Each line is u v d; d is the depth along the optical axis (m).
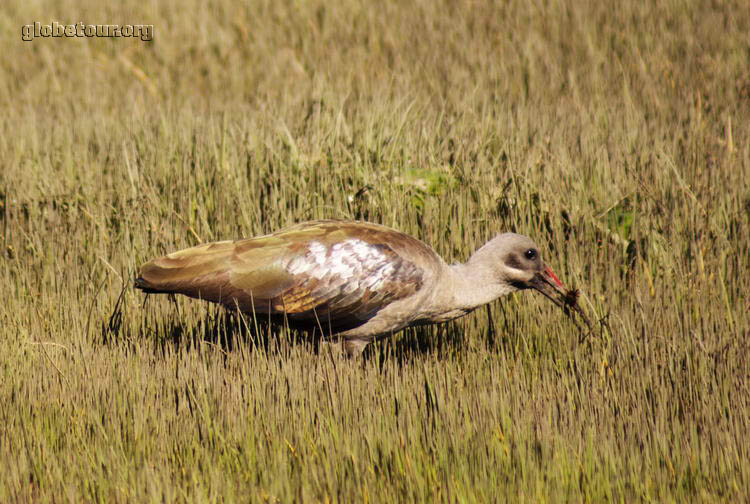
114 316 23.89
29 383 19.66
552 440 17.27
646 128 34.00
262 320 21.88
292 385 19.45
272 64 47.91
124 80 49.19
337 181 28.50
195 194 28.72
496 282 22.30
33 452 17.11
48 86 48.34
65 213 29.16
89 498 15.98
